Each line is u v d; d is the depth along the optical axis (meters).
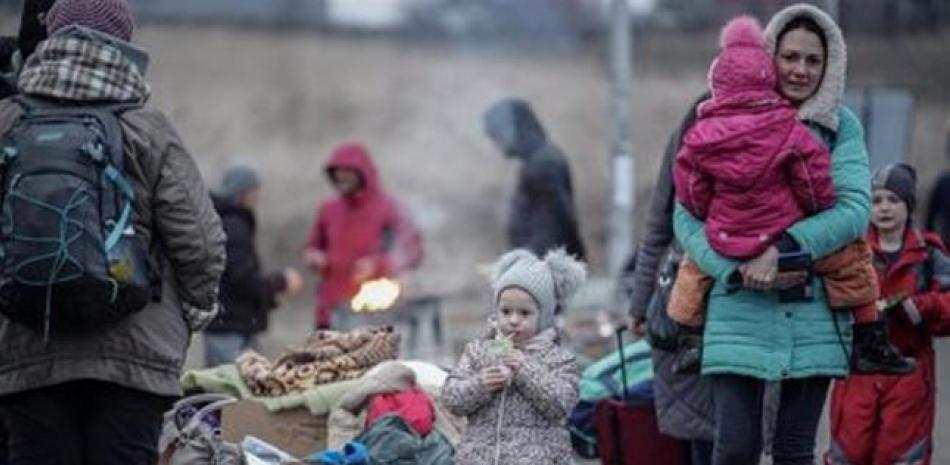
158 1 62.47
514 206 19.69
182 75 59.06
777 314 11.40
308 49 61.75
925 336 12.98
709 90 12.37
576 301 19.31
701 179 11.36
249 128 55.84
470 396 11.63
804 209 11.31
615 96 26.33
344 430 12.83
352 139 55.53
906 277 12.91
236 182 19.11
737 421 11.53
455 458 11.84
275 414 13.13
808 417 11.63
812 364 11.39
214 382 13.46
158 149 10.34
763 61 11.33
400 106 58.06
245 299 18.02
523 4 64.19
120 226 10.12
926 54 52.62
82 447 10.39
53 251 9.94
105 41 10.42
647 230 12.65
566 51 62.84
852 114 11.62
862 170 11.48
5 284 10.00
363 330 13.75
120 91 10.41
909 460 13.02
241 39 61.59
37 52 10.45
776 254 11.23
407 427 12.36
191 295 10.50
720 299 11.45
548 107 57.50
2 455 11.45
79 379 10.18
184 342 10.52
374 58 61.81
